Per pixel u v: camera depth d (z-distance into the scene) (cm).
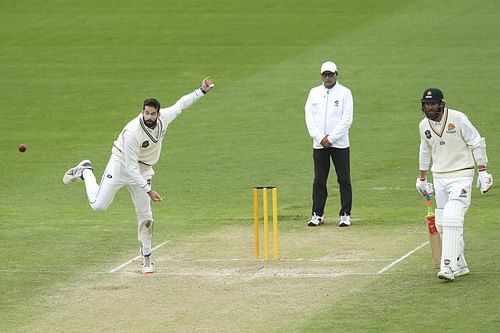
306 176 6656
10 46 11331
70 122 8506
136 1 13175
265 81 9638
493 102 8606
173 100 9156
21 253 4641
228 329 3388
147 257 4203
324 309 3591
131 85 9706
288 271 4172
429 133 3997
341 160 5128
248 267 4262
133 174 4028
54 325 3500
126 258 4500
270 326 3406
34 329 3459
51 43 11419
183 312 3609
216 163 7094
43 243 4856
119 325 3475
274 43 11150
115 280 4100
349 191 5147
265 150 7444
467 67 9881
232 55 10719
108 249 4697
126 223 5350
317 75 9775
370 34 11362
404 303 3638
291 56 10569
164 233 5050
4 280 4134
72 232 5119
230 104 8919
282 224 5241
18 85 9794
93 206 4291
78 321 3541
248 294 3825
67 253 4625
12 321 3559
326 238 4844
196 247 4700
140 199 4141
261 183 6500
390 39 11106
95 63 10588
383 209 5628
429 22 11825
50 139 7944
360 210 5619
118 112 8812
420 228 5031
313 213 5188
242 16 12394
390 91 9156
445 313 3494
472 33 11244
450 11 12350
